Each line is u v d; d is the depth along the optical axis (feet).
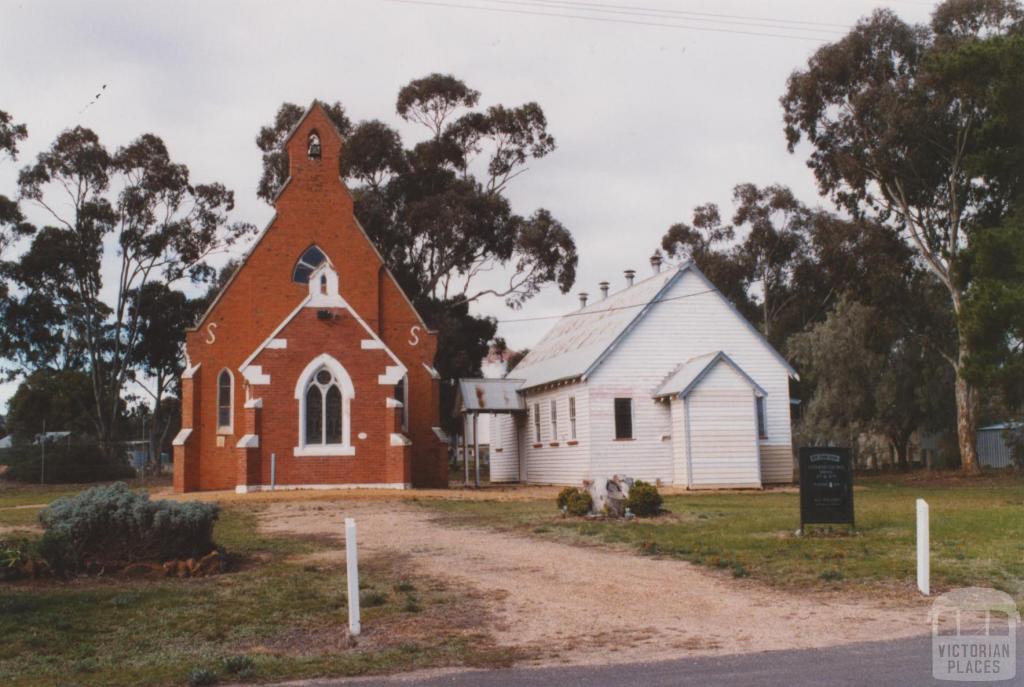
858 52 142.92
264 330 118.62
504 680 27.37
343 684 27.37
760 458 117.91
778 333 222.69
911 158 139.33
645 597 39.68
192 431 114.32
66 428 212.84
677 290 119.55
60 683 27.55
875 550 50.29
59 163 182.60
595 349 120.78
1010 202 130.00
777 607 37.40
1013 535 55.93
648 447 115.75
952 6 137.90
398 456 105.29
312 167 122.83
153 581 43.98
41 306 191.93
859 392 170.91
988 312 108.78
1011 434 148.97
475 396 136.77
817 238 158.51
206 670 28.25
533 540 58.08
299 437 103.91
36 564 44.37
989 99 117.29
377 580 43.88
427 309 172.86
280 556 51.75
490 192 178.19
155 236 191.62
